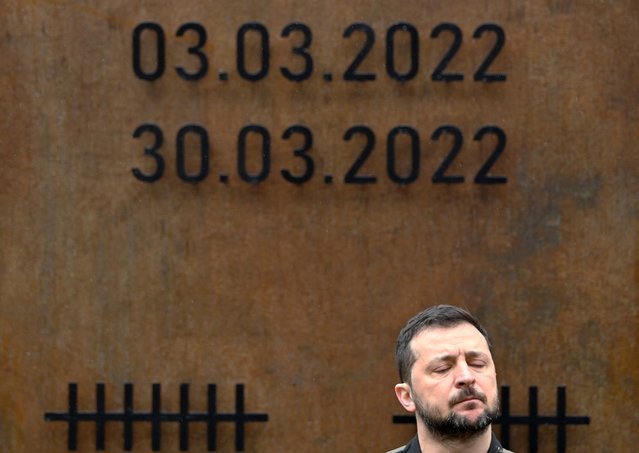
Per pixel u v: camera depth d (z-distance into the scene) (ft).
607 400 30.14
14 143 30.12
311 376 30.09
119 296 30.14
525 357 30.07
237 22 29.96
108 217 30.12
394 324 30.07
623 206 30.14
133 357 30.14
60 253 30.17
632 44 30.07
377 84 29.94
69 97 30.07
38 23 30.07
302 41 29.91
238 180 30.04
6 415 30.17
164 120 30.01
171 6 29.94
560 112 30.07
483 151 29.99
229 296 30.12
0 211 30.14
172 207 30.09
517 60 29.99
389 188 30.04
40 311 30.17
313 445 30.09
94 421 30.07
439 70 29.89
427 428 20.33
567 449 30.07
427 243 30.07
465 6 29.94
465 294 30.07
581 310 30.14
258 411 30.07
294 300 30.09
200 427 30.07
